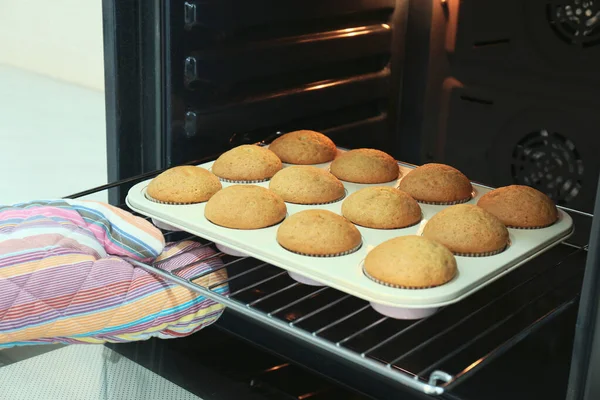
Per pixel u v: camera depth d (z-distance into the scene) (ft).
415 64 4.60
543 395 3.29
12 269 3.01
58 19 10.00
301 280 3.31
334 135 4.92
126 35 3.71
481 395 3.34
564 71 3.87
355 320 3.91
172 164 3.98
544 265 4.03
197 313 3.30
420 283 2.87
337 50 4.56
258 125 4.38
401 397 3.68
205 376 4.03
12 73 10.60
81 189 6.41
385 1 4.57
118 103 3.77
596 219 2.34
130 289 3.14
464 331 3.70
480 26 4.18
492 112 4.25
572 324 3.64
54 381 3.99
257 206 3.45
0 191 6.29
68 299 3.05
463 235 3.21
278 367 4.09
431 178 3.84
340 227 3.24
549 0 3.85
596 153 3.84
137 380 4.01
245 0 4.01
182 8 3.76
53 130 8.06
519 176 4.22
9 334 3.03
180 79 3.87
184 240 3.71
